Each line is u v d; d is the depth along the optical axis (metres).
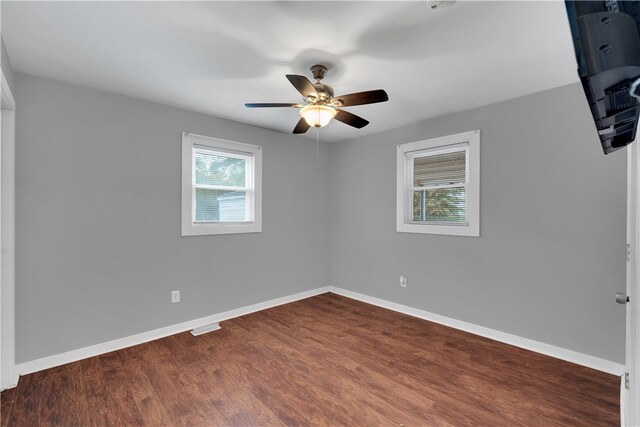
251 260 3.72
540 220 2.65
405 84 2.50
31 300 2.30
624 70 0.60
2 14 1.60
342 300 4.23
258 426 1.74
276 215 3.98
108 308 2.66
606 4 0.56
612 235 2.31
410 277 3.64
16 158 2.24
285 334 3.04
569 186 2.50
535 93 2.67
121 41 1.89
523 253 2.75
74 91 2.50
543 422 1.77
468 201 3.14
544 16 1.64
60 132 2.43
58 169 2.42
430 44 1.91
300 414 1.84
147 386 2.12
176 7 1.57
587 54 0.60
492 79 2.41
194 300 3.22
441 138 3.33
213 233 3.36
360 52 2.01
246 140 3.64
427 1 1.51
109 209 2.67
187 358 2.53
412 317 3.54
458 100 2.86
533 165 2.69
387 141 3.89
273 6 1.55
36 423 1.75
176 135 3.08
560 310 2.54
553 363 2.46
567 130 2.51
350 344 2.81
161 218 2.98
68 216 2.47
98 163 2.62
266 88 2.61
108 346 2.65
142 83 2.50
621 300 1.45
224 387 2.12
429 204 3.55
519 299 2.77
